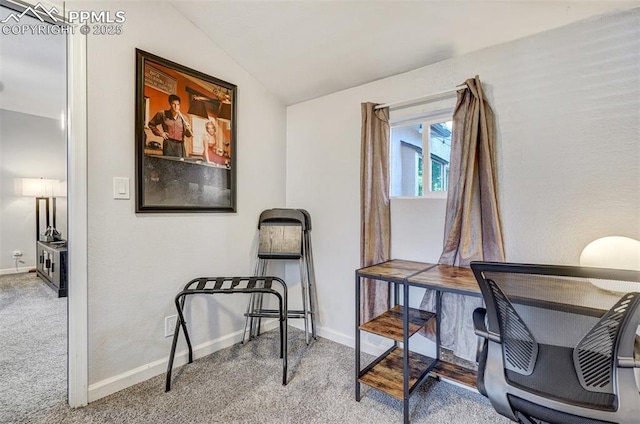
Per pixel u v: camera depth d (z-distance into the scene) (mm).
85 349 1562
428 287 1435
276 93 2602
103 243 1630
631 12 1348
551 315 1003
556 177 1521
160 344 1887
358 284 1708
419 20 1634
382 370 1726
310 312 2432
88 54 1558
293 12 1760
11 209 4332
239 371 1930
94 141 1584
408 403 1497
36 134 4496
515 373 1082
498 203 1669
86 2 1550
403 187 2252
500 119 1676
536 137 1574
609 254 1243
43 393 1640
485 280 1103
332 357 2137
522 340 1071
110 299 1663
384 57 1964
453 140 1761
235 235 2326
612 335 923
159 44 1842
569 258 1488
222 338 2252
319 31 1866
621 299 886
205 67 2094
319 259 2529
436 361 1826
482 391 1164
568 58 1491
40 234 4527
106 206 1635
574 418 949
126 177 1712
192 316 2068
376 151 2102
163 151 1865
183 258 2002
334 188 2430
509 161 1646
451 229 1751
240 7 1806
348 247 2350
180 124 1951
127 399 1618
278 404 1604
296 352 2211
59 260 3270
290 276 2750
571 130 1484
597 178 1424
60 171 4695
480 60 1752
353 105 2320
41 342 2225
